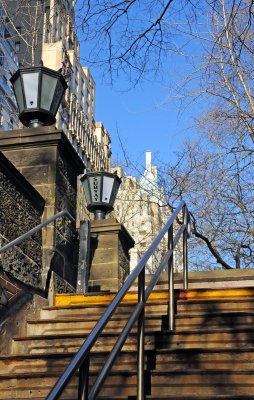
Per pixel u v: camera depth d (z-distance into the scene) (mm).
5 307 5277
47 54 32188
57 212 6828
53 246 6566
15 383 4445
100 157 67125
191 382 4199
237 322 5176
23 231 6055
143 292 3963
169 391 4180
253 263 16844
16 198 5969
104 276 9562
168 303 5227
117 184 10688
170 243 5477
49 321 5633
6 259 5496
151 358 4562
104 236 9844
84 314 5883
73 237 7500
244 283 7270
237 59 10734
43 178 6852
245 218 15539
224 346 4820
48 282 6422
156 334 4961
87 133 65875
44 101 7449
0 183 5625
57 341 5207
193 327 5219
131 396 3975
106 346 5070
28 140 7020
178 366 4496
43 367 4727
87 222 7758
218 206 16031
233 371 4180
